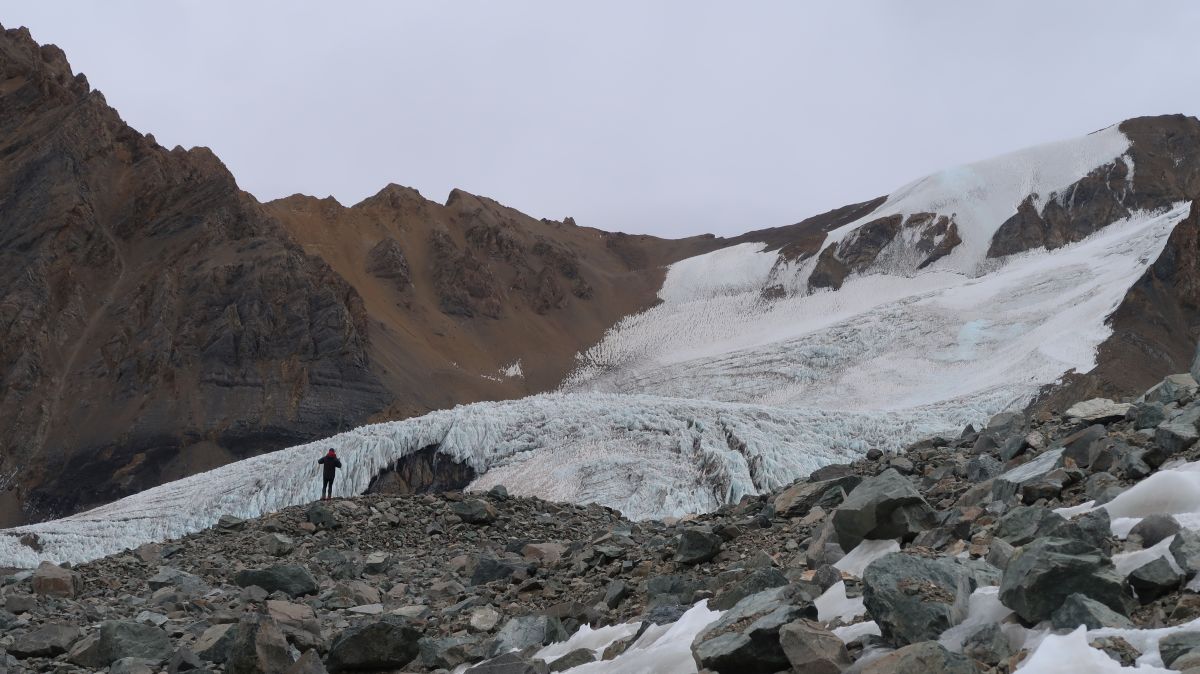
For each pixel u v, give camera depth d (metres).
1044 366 121.56
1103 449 10.55
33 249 183.12
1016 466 12.77
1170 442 9.58
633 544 16.28
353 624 13.81
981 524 9.20
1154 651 5.61
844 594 8.12
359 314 195.75
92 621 15.02
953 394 128.75
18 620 14.30
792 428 81.62
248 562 20.72
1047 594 6.35
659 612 9.91
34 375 162.00
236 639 11.10
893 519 9.48
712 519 18.00
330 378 176.88
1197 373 13.11
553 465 73.69
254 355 175.12
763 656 7.15
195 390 165.00
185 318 177.00
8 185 195.88
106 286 185.00
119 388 164.25
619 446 75.31
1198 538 6.75
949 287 191.25
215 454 155.12
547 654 10.41
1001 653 6.26
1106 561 6.54
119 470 150.00
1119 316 133.00
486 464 78.44
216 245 195.25
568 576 14.74
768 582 8.87
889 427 85.62
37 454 152.38
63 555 74.56
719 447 73.00
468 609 13.61
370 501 25.67
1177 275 139.00
